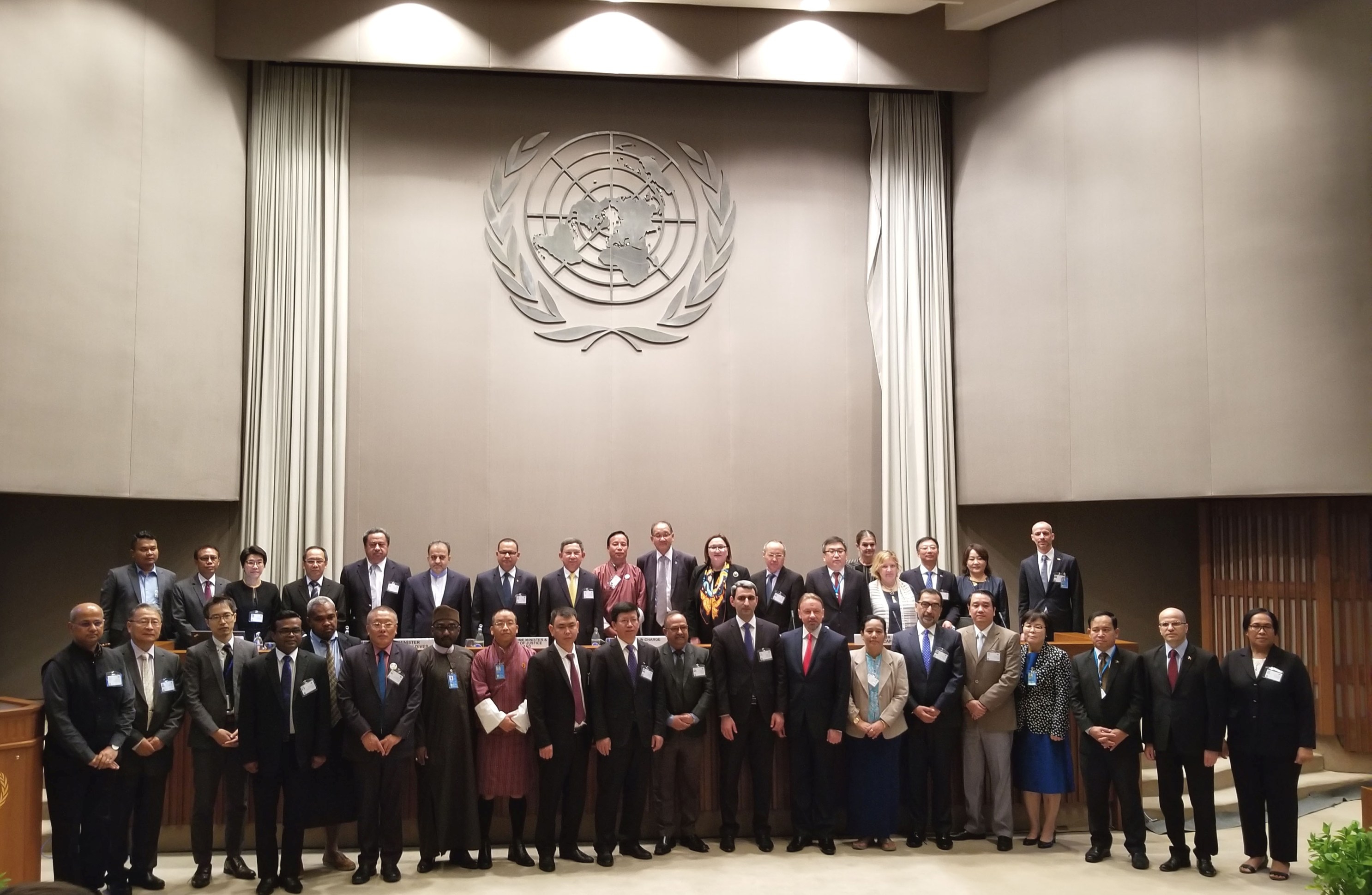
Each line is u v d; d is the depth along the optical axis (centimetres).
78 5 756
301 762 570
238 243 892
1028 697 660
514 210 949
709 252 970
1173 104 858
